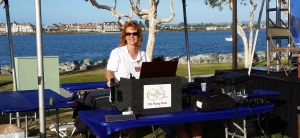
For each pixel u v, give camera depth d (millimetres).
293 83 5359
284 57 17484
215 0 14383
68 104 4324
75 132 5801
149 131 5938
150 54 12188
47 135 5184
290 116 5402
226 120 5062
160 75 3756
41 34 3918
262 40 69438
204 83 5027
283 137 5520
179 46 55531
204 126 5930
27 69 7898
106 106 7207
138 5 12031
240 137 4980
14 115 6965
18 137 3402
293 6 8109
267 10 8203
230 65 17406
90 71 16172
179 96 3855
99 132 3570
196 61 21359
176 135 5438
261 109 4180
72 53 44656
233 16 7227
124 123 3494
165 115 3701
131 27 4207
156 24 12102
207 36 108375
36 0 3838
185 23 6809
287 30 7801
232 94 4387
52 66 8156
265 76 6133
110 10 11828
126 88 3707
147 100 3703
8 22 5812
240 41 61188
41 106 3996
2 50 54938
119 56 4207
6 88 10984
